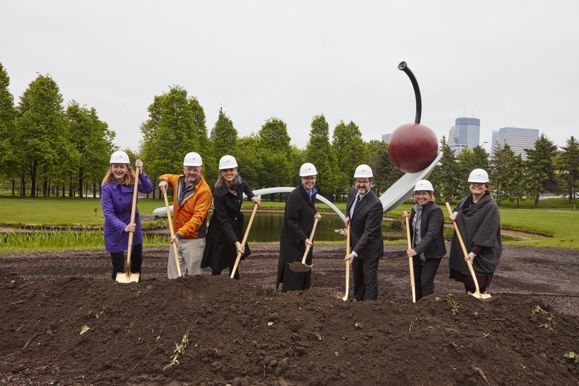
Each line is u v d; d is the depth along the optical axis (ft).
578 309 21.20
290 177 154.71
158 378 11.03
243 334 12.34
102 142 136.46
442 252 17.48
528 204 164.35
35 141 114.62
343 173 155.94
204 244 17.48
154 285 14.33
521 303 14.80
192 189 16.84
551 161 151.84
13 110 111.75
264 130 158.51
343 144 165.27
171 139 121.49
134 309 13.34
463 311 13.73
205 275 14.46
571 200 160.25
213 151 137.59
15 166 112.47
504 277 28.58
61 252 32.27
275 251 35.99
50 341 12.77
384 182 154.61
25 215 62.03
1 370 11.48
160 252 33.94
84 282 15.26
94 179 138.00
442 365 11.29
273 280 25.16
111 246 16.72
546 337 13.53
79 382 10.89
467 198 17.95
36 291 15.20
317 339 12.25
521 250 40.55
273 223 79.36
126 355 11.82
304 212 18.13
